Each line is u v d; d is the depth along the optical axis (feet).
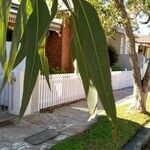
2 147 19.31
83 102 33.81
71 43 3.74
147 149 23.67
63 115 27.84
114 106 3.18
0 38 3.43
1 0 3.34
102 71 3.25
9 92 24.35
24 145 20.01
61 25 43.98
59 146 19.77
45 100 28.25
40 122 24.79
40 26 3.21
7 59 3.57
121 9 25.29
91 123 25.88
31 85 3.19
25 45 3.26
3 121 22.86
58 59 47.16
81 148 19.69
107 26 27.63
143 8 30.17
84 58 3.40
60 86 30.58
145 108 30.66
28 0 3.45
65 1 3.39
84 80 3.47
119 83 49.19
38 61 3.22
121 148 21.13
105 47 3.28
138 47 102.78
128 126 25.73
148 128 26.45
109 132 23.27
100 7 25.88
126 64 70.85
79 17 3.41
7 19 3.34
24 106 3.16
